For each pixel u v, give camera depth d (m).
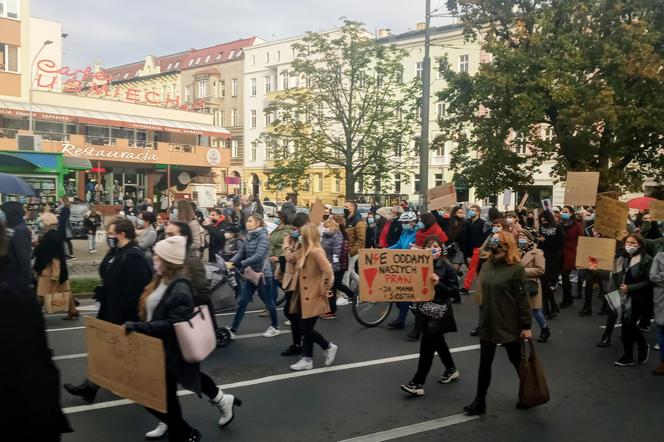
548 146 21.66
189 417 5.41
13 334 2.53
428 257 6.17
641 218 15.21
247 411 5.59
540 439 5.06
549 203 14.80
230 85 67.88
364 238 12.23
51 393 2.65
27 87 39.25
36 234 15.93
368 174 30.84
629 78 21.20
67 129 42.84
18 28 38.41
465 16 23.69
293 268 7.73
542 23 21.20
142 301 4.63
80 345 7.99
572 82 20.44
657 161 23.33
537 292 8.59
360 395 6.14
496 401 6.05
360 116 30.28
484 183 23.72
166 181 49.25
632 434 5.21
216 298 7.82
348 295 10.63
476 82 22.58
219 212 18.16
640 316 7.54
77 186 42.44
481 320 5.71
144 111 47.94
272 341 8.48
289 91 31.88
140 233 8.18
